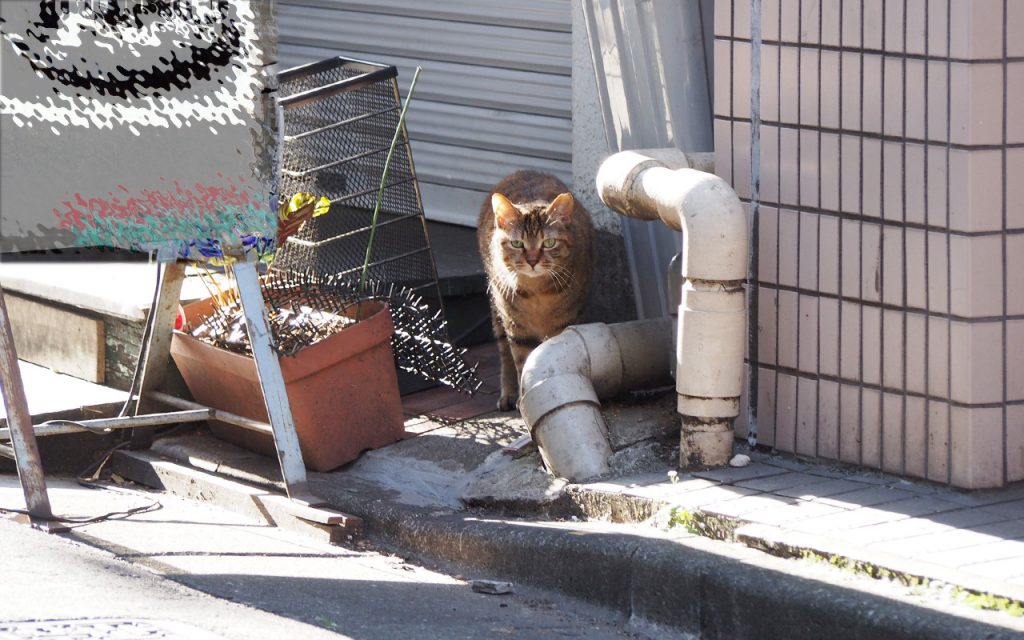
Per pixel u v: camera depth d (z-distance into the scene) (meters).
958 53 4.29
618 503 4.81
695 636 4.11
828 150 4.79
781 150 4.96
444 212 8.58
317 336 5.95
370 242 6.29
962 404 4.51
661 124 6.30
